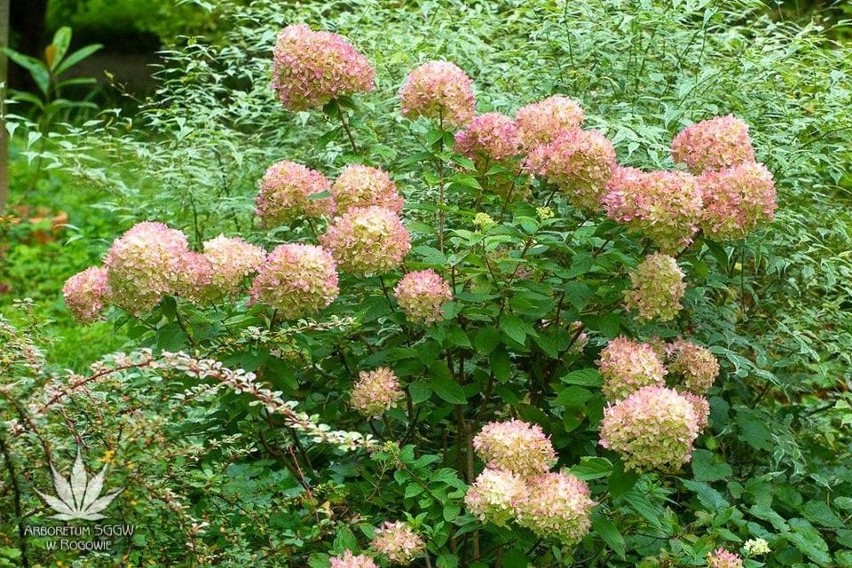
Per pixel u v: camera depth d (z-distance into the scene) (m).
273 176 2.86
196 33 8.14
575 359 3.04
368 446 2.54
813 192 3.64
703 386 2.92
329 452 3.18
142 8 12.67
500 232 2.60
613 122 3.32
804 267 3.38
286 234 3.99
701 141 2.82
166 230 2.65
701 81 3.46
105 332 5.03
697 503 3.09
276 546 2.64
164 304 2.65
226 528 2.68
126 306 2.59
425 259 2.71
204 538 2.88
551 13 3.86
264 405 2.58
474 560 2.72
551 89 3.80
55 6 12.82
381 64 4.06
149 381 2.79
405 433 3.12
